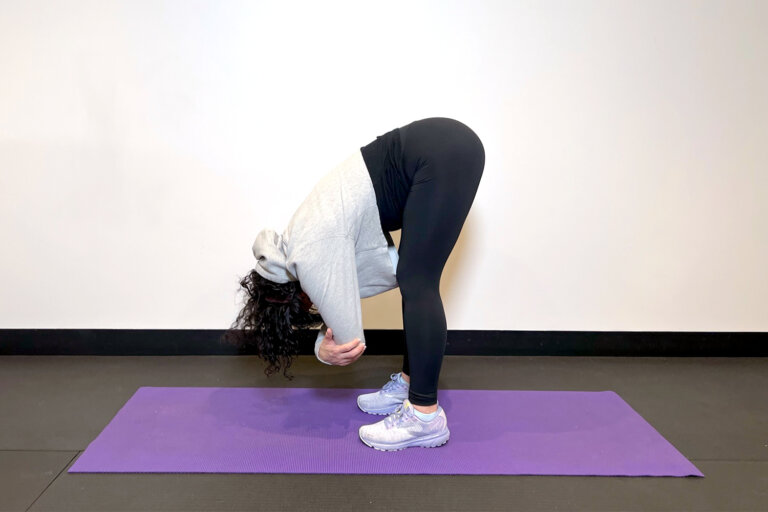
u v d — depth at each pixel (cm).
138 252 233
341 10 218
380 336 244
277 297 152
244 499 137
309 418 181
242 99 223
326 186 150
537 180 233
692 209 237
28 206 228
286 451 159
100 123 223
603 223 237
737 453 165
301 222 144
